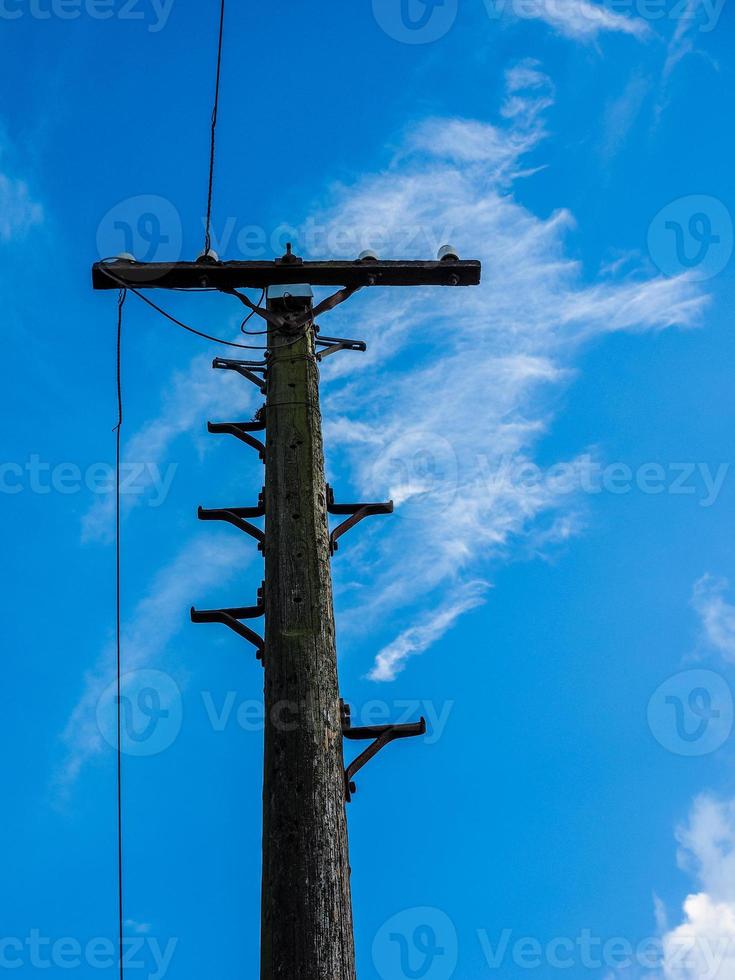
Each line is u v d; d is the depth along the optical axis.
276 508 6.73
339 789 5.75
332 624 6.37
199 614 6.96
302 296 7.54
